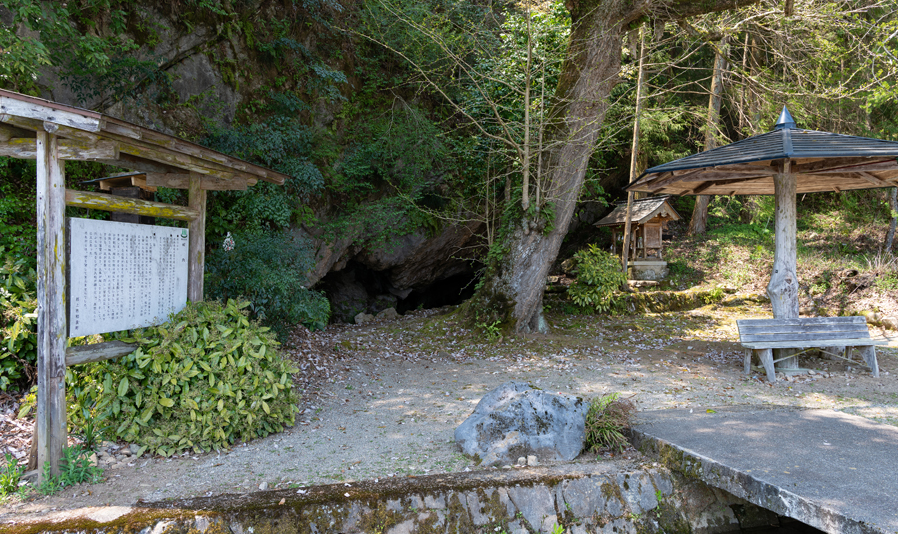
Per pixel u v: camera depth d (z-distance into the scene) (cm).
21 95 325
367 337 947
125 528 295
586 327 1029
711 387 636
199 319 469
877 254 1246
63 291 371
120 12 753
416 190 1095
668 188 868
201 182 507
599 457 418
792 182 718
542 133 921
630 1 832
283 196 930
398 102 1205
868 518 279
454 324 973
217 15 945
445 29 989
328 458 418
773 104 1225
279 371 493
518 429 418
